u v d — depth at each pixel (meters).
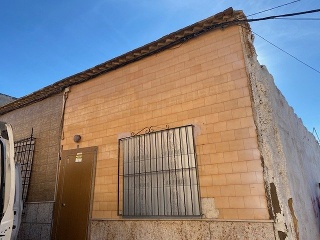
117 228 5.09
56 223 6.14
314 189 7.17
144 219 4.79
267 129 4.09
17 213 4.03
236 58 4.58
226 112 4.43
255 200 3.80
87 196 5.84
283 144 4.58
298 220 4.10
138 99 5.73
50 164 7.00
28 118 8.42
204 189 4.29
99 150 6.04
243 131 4.18
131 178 5.23
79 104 6.94
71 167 6.42
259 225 3.68
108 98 6.32
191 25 5.04
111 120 6.06
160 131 5.10
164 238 4.45
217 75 4.71
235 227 3.86
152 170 4.97
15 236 3.91
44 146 7.41
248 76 4.36
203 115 4.67
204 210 4.19
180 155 4.70
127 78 6.11
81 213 5.79
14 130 8.74
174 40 5.43
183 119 4.90
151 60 5.80
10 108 9.29
